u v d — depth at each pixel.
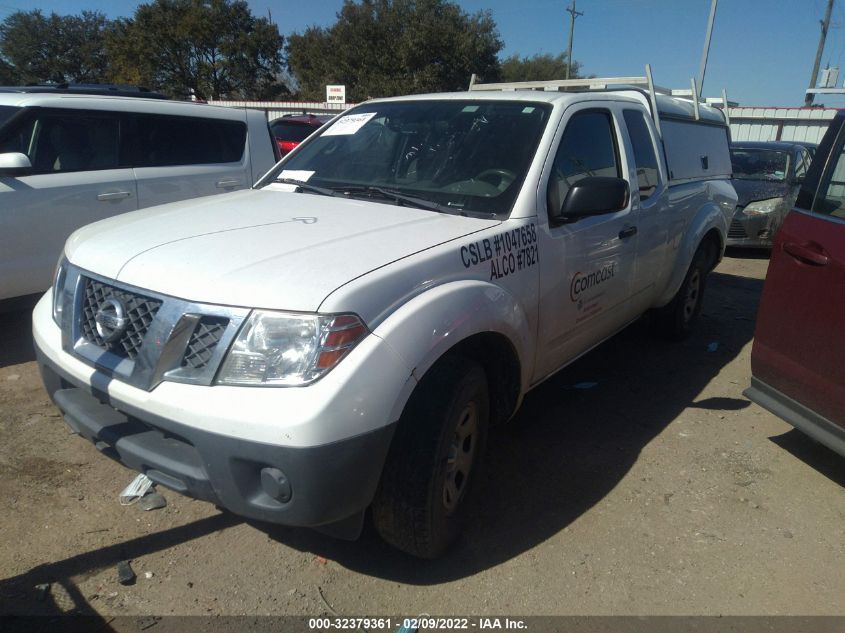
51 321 2.74
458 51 35.75
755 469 3.54
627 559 2.78
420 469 2.38
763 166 9.95
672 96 6.00
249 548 2.74
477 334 2.62
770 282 3.48
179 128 5.85
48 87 5.91
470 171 3.22
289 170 3.80
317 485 2.04
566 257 3.23
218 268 2.27
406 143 3.54
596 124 3.72
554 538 2.90
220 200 3.32
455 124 3.51
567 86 5.19
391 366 2.16
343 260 2.33
